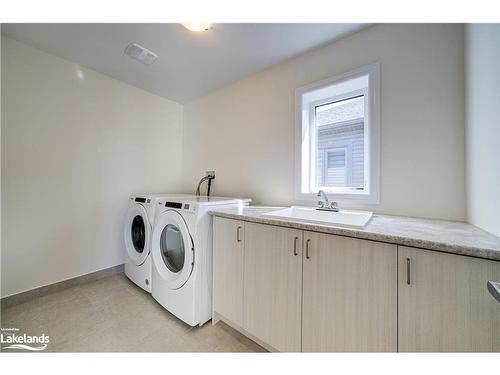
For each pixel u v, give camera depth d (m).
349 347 0.94
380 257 0.87
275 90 2.02
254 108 2.19
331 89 1.71
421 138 1.31
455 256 0.73
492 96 0.89
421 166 1.31
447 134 1.23
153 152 2.71
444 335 0.74
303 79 1.83
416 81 1.32
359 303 0.92
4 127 1.65
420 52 1.31
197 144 2.82
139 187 2.56
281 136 1.97
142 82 2.40
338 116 1.83
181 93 2.68
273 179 2.03
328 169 1.89
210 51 1.81
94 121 2.17
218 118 2.55
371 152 1.48
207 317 1.52
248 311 1.31
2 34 1.61
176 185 2.97
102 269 2.23
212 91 2.61
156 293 1.73
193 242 1.46
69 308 1.67
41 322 1.50
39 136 1.82
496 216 0.84
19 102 1.71
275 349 1.21
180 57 1.90
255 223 1.28
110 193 2.31
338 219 1.48
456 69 1.20
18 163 1.72
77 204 2.06
